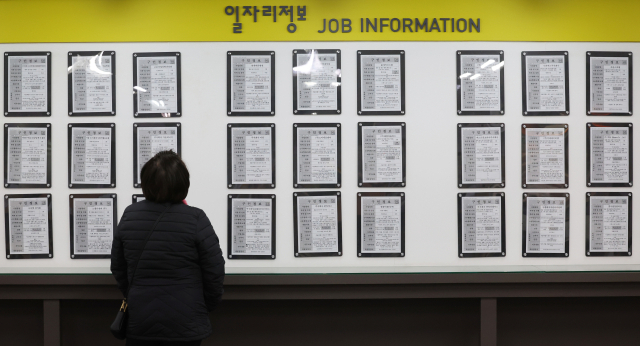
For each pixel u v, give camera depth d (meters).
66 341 2.63
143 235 1.87
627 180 2.60
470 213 2.58
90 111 2.55
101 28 2.55
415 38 2.57
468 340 2.67
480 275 2.54
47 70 2.55
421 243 2.57
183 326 1.83
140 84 2.55
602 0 2.60
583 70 2.60
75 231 2.55
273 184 2.56
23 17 2.55
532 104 2.59
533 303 2.68
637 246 2.60
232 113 2.55
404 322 2.67
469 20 2.58
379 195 2.57
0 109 2.55
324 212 2.56
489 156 2.58
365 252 2.57
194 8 2.56
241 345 2.66
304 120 2.56
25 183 2.55
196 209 1.97
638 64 2.61
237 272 2.54
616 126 2.60
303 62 2.56
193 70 2.55
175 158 1.98
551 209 2.59
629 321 2.69
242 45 2.56
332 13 2.57
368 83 2.57
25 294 2.52
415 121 2.57
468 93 2.58
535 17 2.59
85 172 2.55
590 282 2.56
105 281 2.50
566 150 2.59
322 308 2.66
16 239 2.55
